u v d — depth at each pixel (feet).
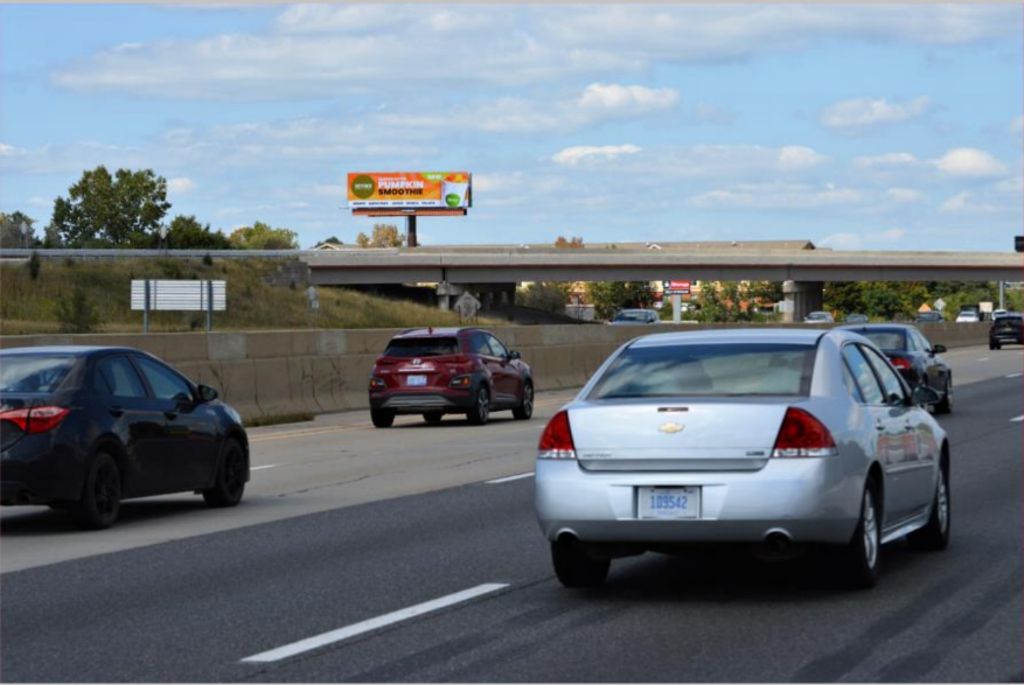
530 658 28.66
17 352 51.08
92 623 33.01
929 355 104.27
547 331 150.71
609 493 33.76
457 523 50.44
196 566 41.55
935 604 33.83
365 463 74.43
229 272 397.19
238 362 106.22
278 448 84.38
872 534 35.86
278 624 32.60
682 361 36.24
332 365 118.93
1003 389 137.28
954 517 49.57
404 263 463.83
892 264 461.37
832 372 35.83
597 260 460.55
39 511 56.59
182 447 53.93
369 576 39.24
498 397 104.53
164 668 28.19
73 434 48.93
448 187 625.41
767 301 640.17
